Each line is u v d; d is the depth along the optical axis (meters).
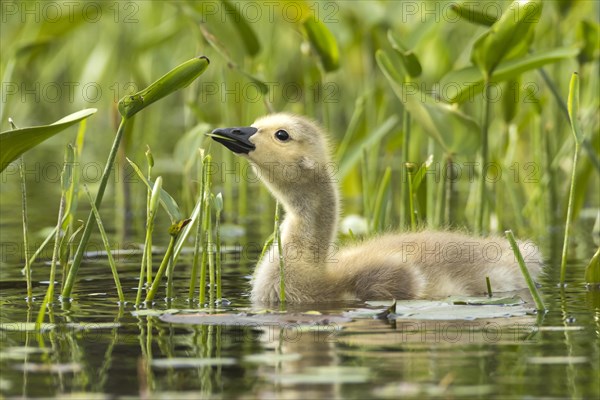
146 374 7.69
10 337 8.99
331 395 7.12
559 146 19.19
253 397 7.11
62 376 7.68
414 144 19.84
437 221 15.16
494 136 21.30
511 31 12.63
